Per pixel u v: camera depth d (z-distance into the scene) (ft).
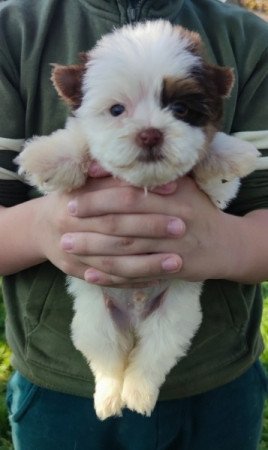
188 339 1.08
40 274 1.08
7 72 1.05
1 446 1.52
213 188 1.02
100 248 0.93
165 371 1.07
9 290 1.12
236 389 1.13
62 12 1.09
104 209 0.91
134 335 1.13
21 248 1.02
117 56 0.93
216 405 1.12
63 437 1.11
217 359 1.09
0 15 1.08
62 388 1.08
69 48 1.06
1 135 1.04
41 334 1.09
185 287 1.09
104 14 1.07
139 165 0.88
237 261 1.00
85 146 0.95
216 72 0.96
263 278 1.05
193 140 0.90
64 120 1.05
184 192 0.95
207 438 1.13
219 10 1.14
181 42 0.96
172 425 1.10
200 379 1.09
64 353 1.08
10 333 1.13
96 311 1.08
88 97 0.95
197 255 0.97
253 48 1.10
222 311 1.10
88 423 1.10
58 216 0.96
